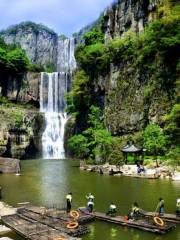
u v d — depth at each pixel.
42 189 45.78
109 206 35.53
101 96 89.06
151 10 86.44
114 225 29.94
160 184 48.38
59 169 68.50
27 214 32.22
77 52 102.19
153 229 28.09
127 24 94.94
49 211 33.00
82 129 93.56
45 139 100.00
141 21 89.81
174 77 70.00
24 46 170.12
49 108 109.19
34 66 116.44
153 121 72.00
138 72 77.19
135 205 31.52
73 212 31.92
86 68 92.62
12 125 90.00
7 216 31.72
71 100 94.44
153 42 73.38
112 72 83.94
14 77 107.00
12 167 63.09
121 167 62.62
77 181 52.22
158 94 72.06
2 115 90.88
